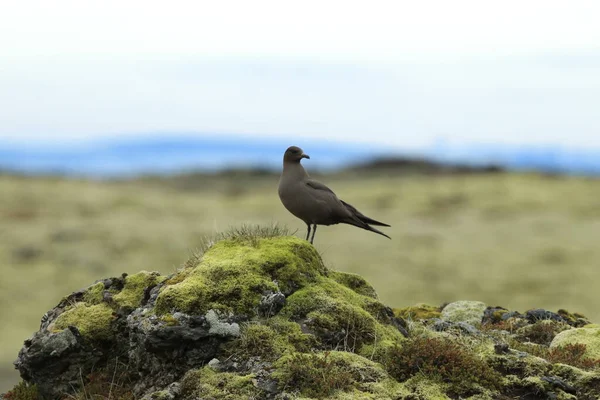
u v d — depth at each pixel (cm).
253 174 18225
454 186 14162
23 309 5250
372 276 6531
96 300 1317
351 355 1114
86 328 1254
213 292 1154
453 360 1112
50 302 5488
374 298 1316
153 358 1166
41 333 1278
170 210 10906
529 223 10081
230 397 1030
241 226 1359
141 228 8538
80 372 1248
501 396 1073
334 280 1295
